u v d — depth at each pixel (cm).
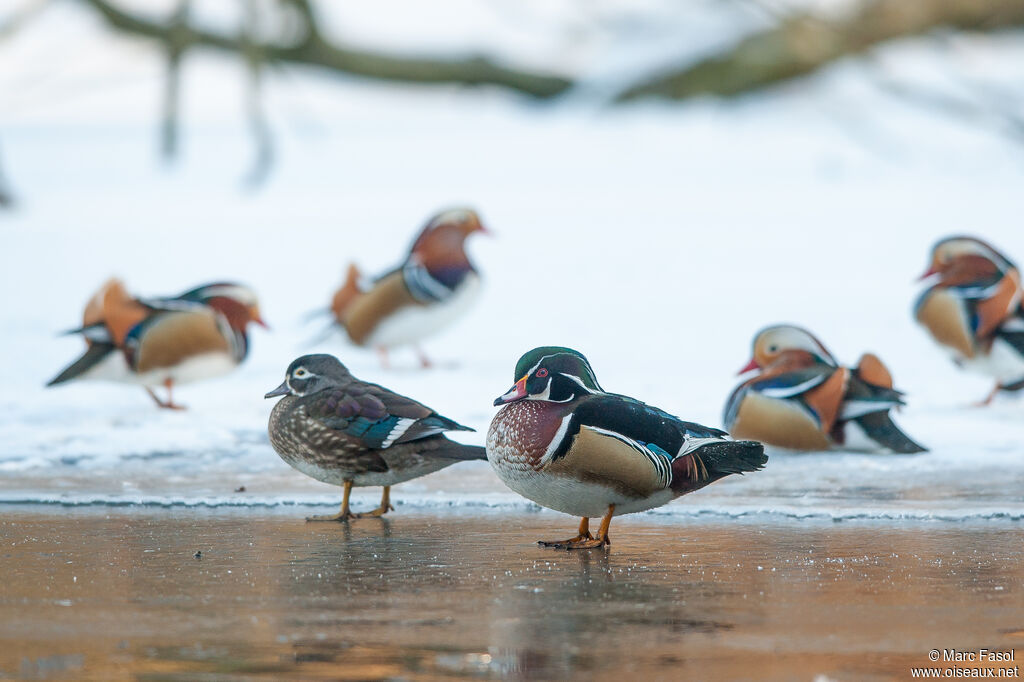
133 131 4422
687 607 751
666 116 4269
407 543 912
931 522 974
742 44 4359
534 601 763
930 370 1619
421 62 4684
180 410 1412
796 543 906
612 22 4747
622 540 920
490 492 1084
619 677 639
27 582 805
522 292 2200
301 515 1014
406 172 3572
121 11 4409
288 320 2031
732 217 2833
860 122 3900
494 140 3997
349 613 741
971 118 3859
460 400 1434
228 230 2823
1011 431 1282
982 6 4216
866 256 2438
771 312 2006
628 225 2784
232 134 4275
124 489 1088
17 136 4375
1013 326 1373
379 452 968
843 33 4212
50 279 2334
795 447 1187
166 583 803
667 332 1881
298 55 4600
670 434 873
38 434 1285
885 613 739
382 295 1650
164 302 1388
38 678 639
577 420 856
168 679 638
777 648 679
